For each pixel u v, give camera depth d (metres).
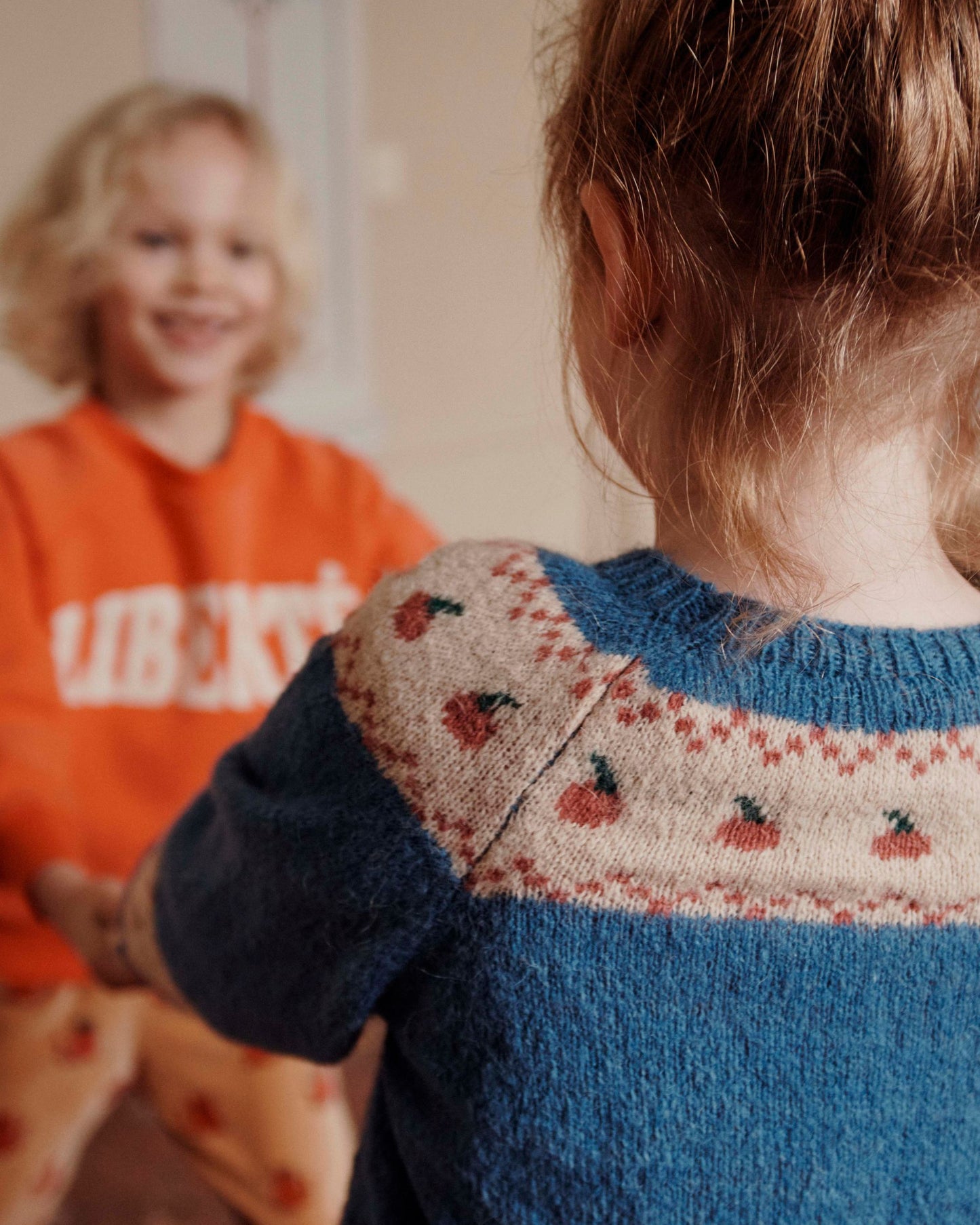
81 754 1.12
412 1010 0.48
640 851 0.44
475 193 2.35
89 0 1.83
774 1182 0.45
